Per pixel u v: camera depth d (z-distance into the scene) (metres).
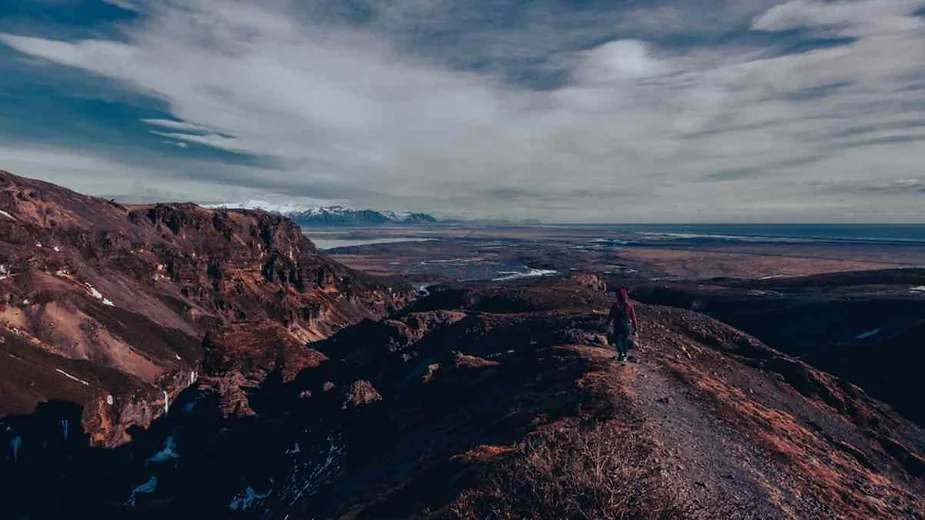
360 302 176.88
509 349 64.69
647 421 27.38
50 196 137.00
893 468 40.19
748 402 38.59
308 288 165.75
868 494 27.44
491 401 45.16
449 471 26.19
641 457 21.61
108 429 68.25
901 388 69.81
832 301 110.00
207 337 98.12
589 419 28.41
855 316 100.81
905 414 64.69
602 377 35.62
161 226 160.75
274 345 93.88
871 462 39.09
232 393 76.56
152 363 86.69
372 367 80.31
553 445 21.08
